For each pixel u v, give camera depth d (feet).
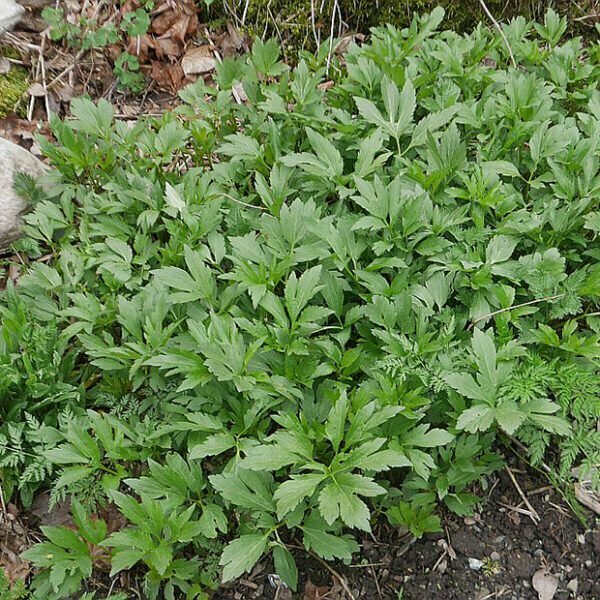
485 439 4.19
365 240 4.55
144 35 6.17
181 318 4.49
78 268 4.77
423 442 3.96
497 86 5.37
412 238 4.54
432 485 4.18
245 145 4.95
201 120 5.24
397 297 4.29
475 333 4.04
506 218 4.61
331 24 6.17
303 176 4.93
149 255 4.78
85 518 3.96
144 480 4.00
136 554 3.80
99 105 5.17
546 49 5.62
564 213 4.53
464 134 5.19
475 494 4.33
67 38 6.11
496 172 4.75
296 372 4.24
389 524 4.27
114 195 5.09
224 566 4.00
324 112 5.29
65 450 4.10
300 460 3.85
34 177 5.26
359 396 4.00
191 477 4.05
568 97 5.32
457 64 5.20
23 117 5.87
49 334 4.44
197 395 4.23
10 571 4.19
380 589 4.14
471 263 4.38
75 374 4.60
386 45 5.34
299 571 4.19
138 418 4.34
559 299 4.34
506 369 4.04
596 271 4.35
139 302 4.50
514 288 4.47
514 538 4.23
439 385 4.04
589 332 4.46
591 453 4.05
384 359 4.10
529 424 4.15
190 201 4.83
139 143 5.14
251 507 3.92
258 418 4.17
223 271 4.70
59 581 3.84
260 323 4.25
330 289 4.41
